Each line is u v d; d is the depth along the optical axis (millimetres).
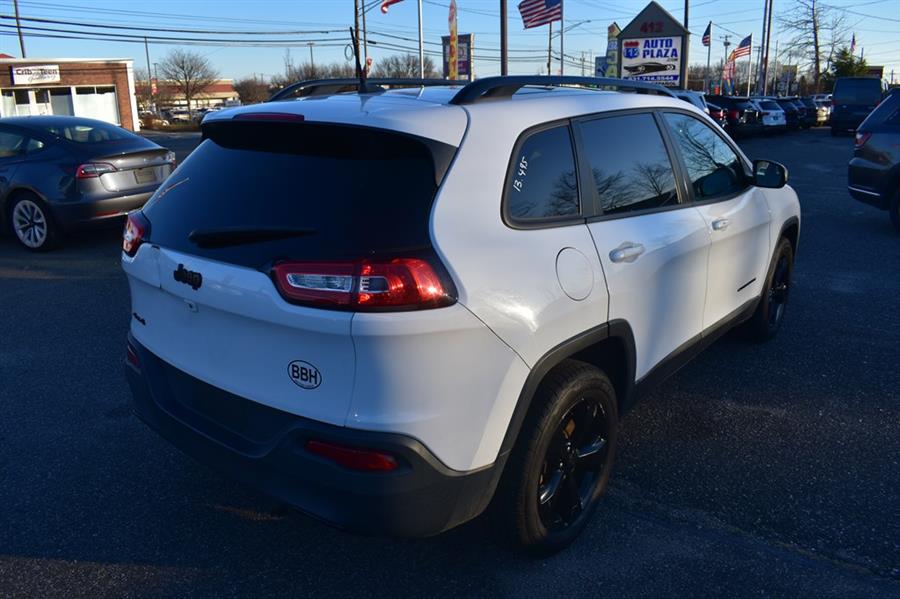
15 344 5527
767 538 3139
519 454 2721
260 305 2451
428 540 3145
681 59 24344
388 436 2344
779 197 5055
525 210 2760
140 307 3131
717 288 4148
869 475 3625
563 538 3000
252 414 2633
